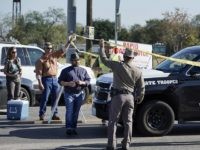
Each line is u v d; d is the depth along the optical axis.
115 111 14.62
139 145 16.11
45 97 20.67
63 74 17.72
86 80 17.91
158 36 110.38
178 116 17.92
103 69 28.58
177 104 17.80
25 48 26.23
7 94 23.20
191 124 21.11
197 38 102.06
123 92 14.57
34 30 110.94
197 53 18.45
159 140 17.09
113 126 14.62
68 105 17.78
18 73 23.08
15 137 17.45
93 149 15.48
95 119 21.81
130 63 14.70
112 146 14.60
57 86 20.73
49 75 20.53
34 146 15.86
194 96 17.81
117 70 14.57
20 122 20.67
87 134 18.25
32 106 26.58
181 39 99.62
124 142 14.77
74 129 18.03
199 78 17.84
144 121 17.50
